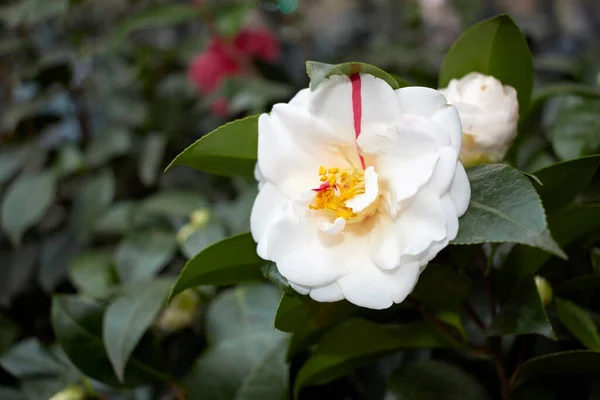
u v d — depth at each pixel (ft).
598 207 1.36
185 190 2.42
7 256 2.51
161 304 1.61
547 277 1.51
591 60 2.61
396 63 2.68
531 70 1.47
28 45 2.77
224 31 2.52
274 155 1.23
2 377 1.88
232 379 1.56
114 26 3.09
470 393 1.51
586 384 1.51
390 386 1.53
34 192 2.33
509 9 3.55
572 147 1.75
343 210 1.19
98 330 1.65
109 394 1.79
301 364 1.61
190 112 2.82
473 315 1.45
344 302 1.33
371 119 1.17
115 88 2.80
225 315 1.71
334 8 3.80
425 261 1.15
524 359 1.54
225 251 1.38
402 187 1.14
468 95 1.37
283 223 1.19
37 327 2.21
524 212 1.12
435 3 3.21
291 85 2.83
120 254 1.92
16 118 2.57
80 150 2.70
